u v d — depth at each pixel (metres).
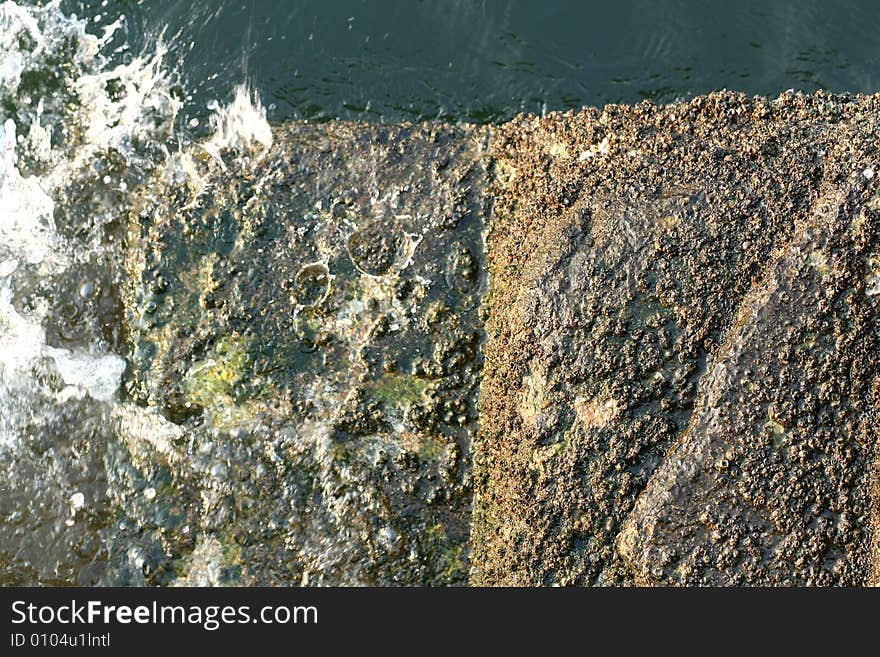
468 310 1.50
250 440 1.49
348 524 1.46
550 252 1.44
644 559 1.35
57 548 1.51
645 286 1.40
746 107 1.51
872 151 1.42
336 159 1.58
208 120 1.66
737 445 1.33
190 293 1.54
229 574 1.47
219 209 1.56
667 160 1.47
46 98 1.67
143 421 1.52
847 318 1.33
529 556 1.40
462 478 1.46
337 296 1.52
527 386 1.43
